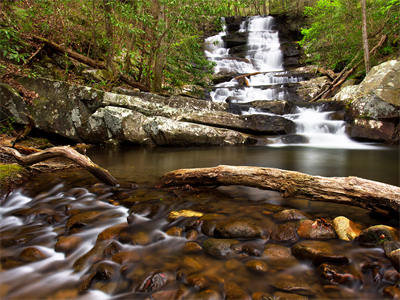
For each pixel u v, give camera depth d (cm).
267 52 1881
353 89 907
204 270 169
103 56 1023
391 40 1168
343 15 1184
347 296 146
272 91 1220
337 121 830
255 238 206
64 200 298
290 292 149
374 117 760
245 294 147
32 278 167
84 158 345
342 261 170
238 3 822
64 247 199
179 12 854
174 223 235
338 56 1345
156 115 759
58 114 651
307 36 1367
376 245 190
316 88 1205
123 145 720
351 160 517
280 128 797
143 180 381
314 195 252
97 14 954
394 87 750
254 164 484
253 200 289
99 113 693
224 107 888
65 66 851
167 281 159
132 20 970
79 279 166
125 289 154
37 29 830
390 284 153
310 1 1942
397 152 612
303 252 182
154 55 979
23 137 602
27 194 318
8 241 208
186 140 723
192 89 1162
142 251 193
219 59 1731
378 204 222
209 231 215
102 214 258
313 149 677
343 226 212
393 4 1032
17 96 591
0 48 538
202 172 318
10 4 721
